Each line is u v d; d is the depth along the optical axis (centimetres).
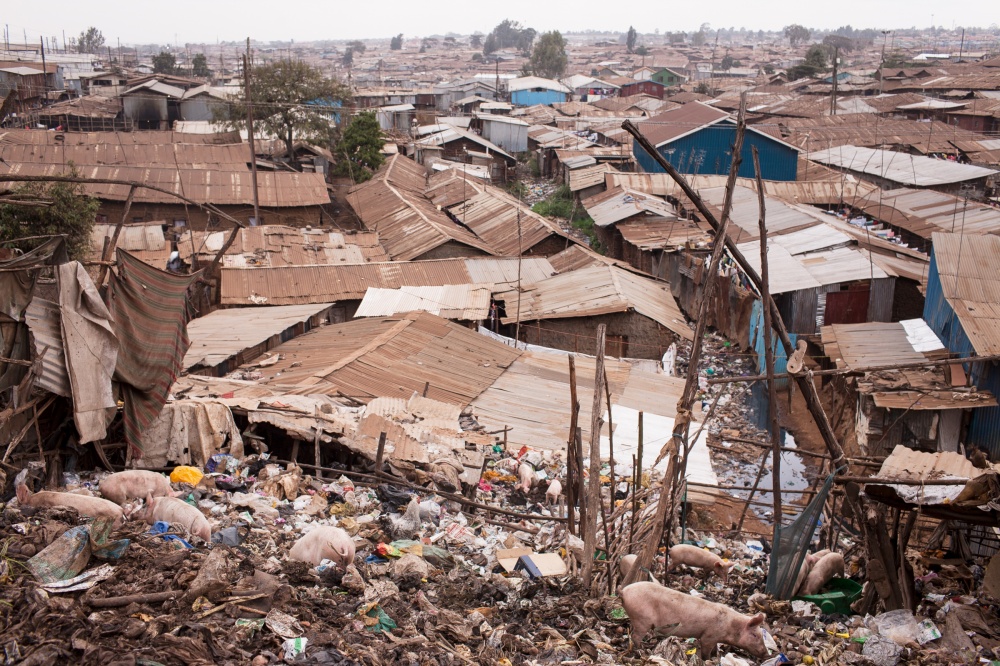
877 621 1016
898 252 3081
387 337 2334
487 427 1905
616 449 1859
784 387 2650
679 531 1423
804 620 1042
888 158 5169
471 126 7600
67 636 732
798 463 2225
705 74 14038
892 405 1947
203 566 876
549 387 2212
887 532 1085
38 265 1185
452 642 890
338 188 5244
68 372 1204
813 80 10306
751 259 3016
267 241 3462
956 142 5866
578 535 1320
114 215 4231
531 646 898
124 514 1048
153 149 4941
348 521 1241
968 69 10194
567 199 5266
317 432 1491
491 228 4075
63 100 7719
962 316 2081
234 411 1488
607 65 15688
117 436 1362
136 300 1338
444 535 1267
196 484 1291
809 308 2712
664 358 2703
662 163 1053
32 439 1224
